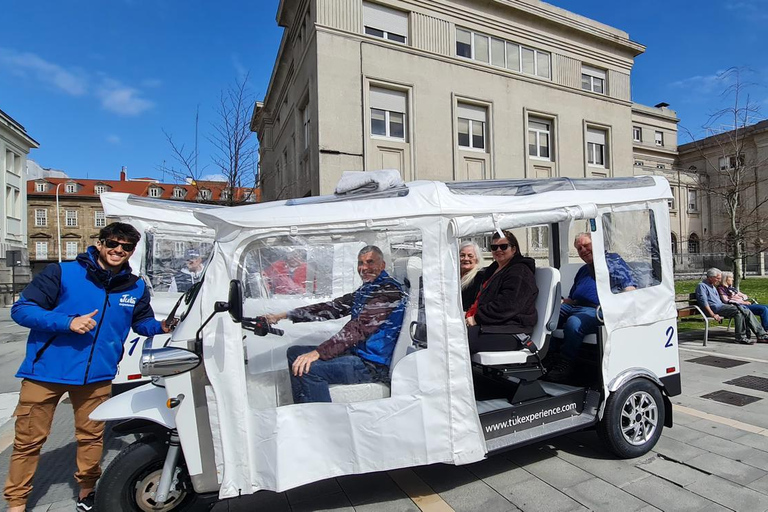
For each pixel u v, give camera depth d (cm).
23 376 272
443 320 272
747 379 561
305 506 298
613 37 1828
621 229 357
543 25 1688
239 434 245
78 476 293
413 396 265
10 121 2809
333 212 264
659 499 294
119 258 289
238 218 254
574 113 1759
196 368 248
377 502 300
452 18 1495
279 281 263
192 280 499
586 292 411
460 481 325
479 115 1574
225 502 305
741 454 355
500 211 291
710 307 784
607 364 336
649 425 358
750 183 991
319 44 1283
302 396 259
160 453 258
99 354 283
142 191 5772
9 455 402
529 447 380
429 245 274
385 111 1398
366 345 269
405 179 1401
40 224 5441
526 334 337
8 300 2592
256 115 2362
